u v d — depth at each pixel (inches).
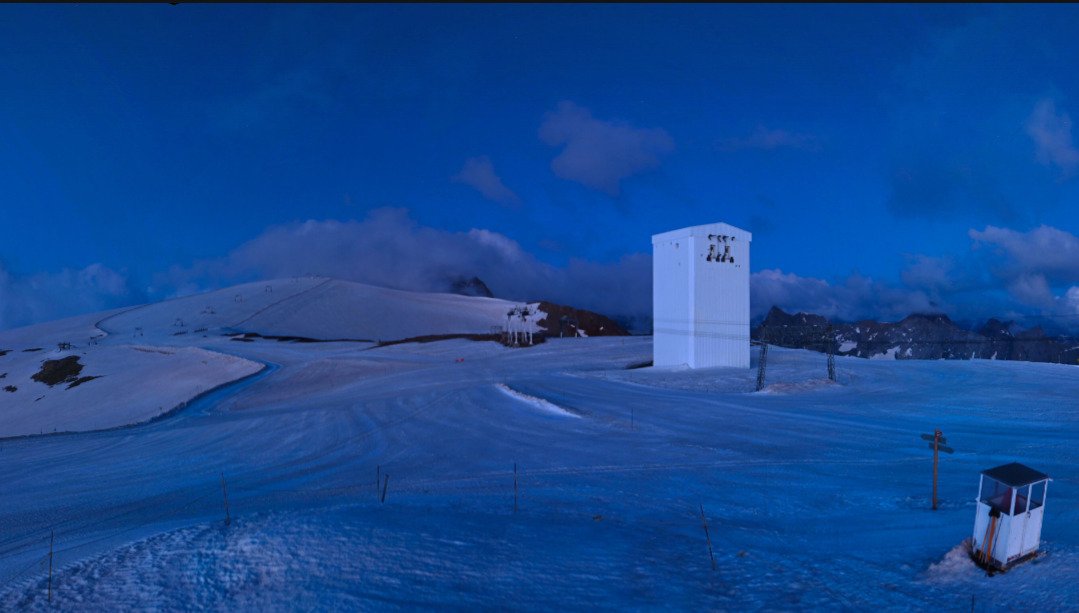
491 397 2212.1
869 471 1026.7
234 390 3366.1
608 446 1362.0
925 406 1759.4
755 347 4215.1
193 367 4261.8
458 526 647.8
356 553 534.0
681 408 1831.9
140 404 3329.2
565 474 1105.4
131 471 1454.2
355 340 7106.3
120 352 5108.3
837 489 900.0
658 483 991.6
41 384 4298.7
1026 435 1307.8
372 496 992.9
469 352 4886.8
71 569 526.6
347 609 430.9
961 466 1037.2
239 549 540.1
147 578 490.9
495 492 964.0
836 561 554.3
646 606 460.1
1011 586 452.1
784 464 1107.9
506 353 4667.8
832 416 1637.6
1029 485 477.1
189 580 485.4
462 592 473.4
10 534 896.3
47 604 456.1
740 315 3233.3
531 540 616.7
